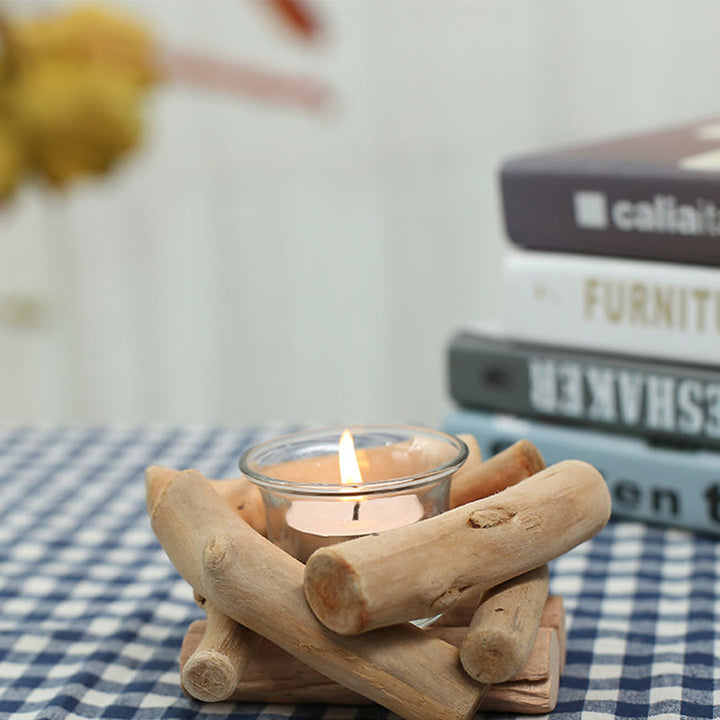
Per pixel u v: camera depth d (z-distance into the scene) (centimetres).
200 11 139
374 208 154
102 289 156
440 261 156
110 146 89
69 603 60
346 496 48
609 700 51
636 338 65
